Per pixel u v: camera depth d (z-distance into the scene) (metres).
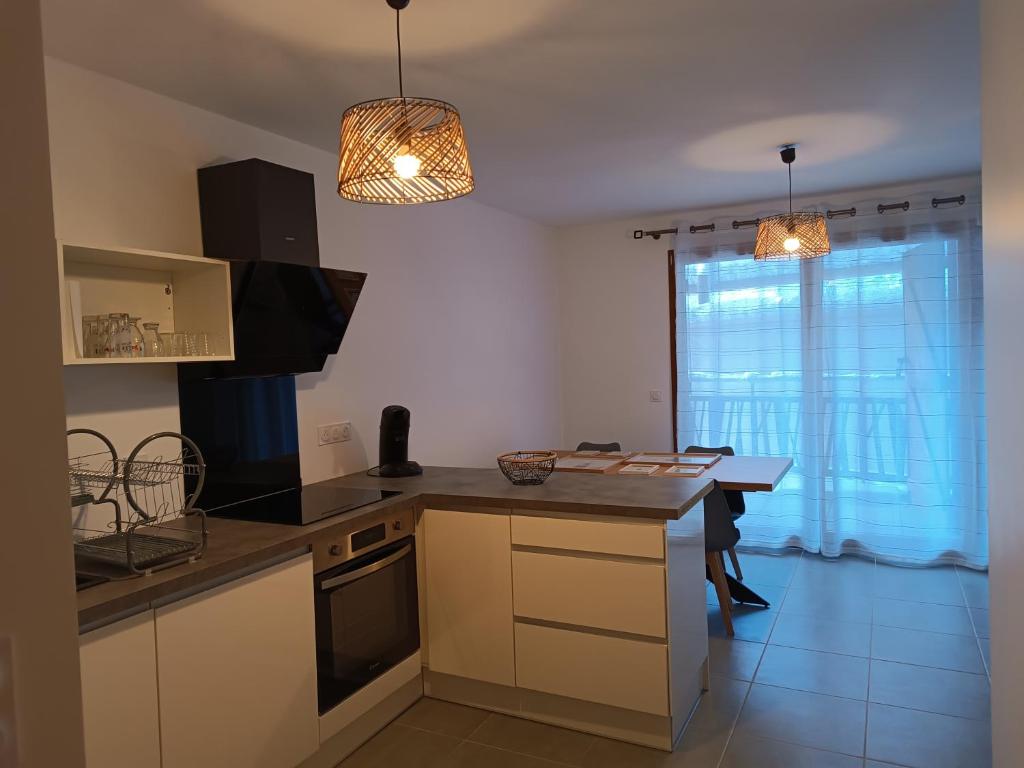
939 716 2.75
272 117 2.99
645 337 5.51
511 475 3.02
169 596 1.97
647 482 3.02
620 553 2.57
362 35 2.28
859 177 4.43
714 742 2.63
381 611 2.74
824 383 4.90
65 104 2.38
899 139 3.62
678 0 2.13
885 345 4.76
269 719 2.23
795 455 5.06
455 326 4.44
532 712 2.83
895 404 4.75
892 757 2.49
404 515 2.88
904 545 4.73
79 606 1.71
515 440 5.12
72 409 2.36
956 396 4.59
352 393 3.57
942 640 3.45
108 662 1.79
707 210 5.25
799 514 5.07
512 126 3.25
